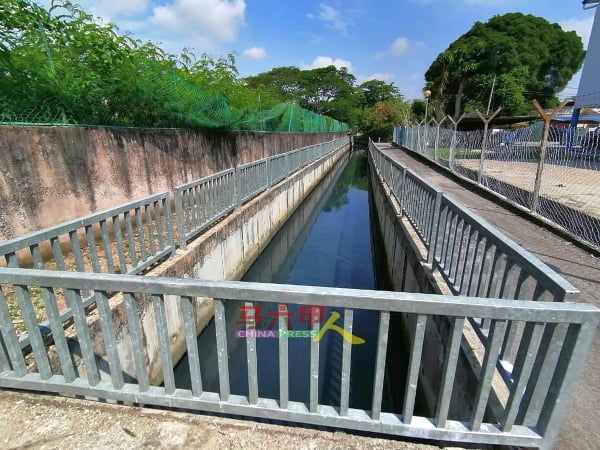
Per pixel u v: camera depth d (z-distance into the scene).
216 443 1.62
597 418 1.86
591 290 3.30
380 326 1.47
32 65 4.08
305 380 4.16
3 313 1.79
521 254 1.81
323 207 14.94
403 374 4.25
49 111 4.31
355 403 3.78
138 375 1.74
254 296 1.48
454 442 1.63
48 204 4.11
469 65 27.81
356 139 57.50
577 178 8.67
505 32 28.20
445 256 3.18
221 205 5.70
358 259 8.71
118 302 3.11
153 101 6.01
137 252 4.46
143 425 1.72
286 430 1.68
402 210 5.74
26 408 1.83
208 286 1.49
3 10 3.73
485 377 1.47
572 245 4.49
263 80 55.16
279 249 9.48
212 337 5.16
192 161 7.20
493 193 7.11
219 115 8.00
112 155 5.09
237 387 4.16
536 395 1.48
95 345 2.74
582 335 1.31
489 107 25.39
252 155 10.64
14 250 2.13
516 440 1.52
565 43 28.38
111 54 5.17
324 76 58.53
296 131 17.53
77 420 1.75
